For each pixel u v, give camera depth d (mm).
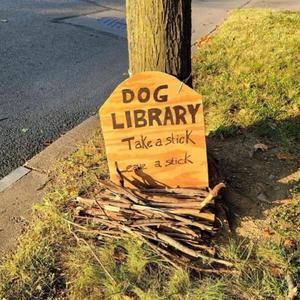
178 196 1290
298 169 1543
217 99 1983
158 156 1299
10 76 2418
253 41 2717
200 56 2518
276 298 1103
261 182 1482
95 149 1697
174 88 1216
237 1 4152
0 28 3131
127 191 1295
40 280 1162
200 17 3568
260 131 1744
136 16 1270
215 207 1315
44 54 2725
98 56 2729
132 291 1120
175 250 1212
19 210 1409
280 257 1198
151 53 1299
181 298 1097
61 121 2002
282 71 2268
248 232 1289
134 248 1201
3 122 1987
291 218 1335
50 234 1295
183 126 1259
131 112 1245
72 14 3521
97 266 1182
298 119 1827
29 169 1608
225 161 1586
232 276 1154
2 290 1140
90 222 1307
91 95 2244
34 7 3670
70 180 1525
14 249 1266
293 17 3268
